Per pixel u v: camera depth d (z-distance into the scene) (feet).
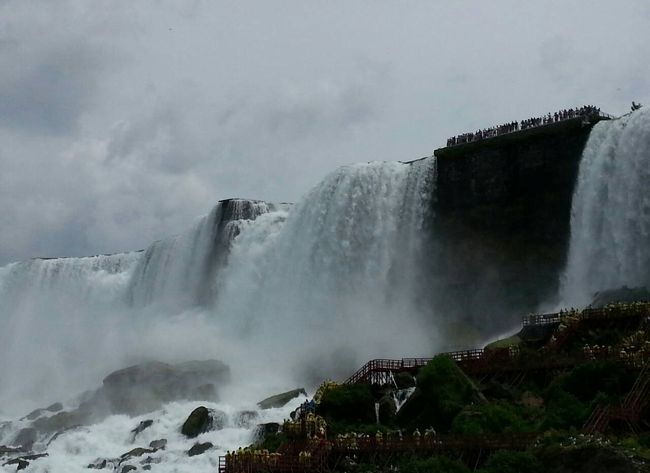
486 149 282.77
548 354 191.93
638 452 139.85
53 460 219.00
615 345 184.34
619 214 240.73
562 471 142.61
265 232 349.82
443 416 180.75
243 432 213.66
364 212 308.60
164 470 200.95
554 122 268.00
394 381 203.62
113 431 234.58
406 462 162.20
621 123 248.32
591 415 158.81
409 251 296.10
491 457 151.43
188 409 239.50
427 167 297.53
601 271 242.17
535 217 269.23
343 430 187.21
